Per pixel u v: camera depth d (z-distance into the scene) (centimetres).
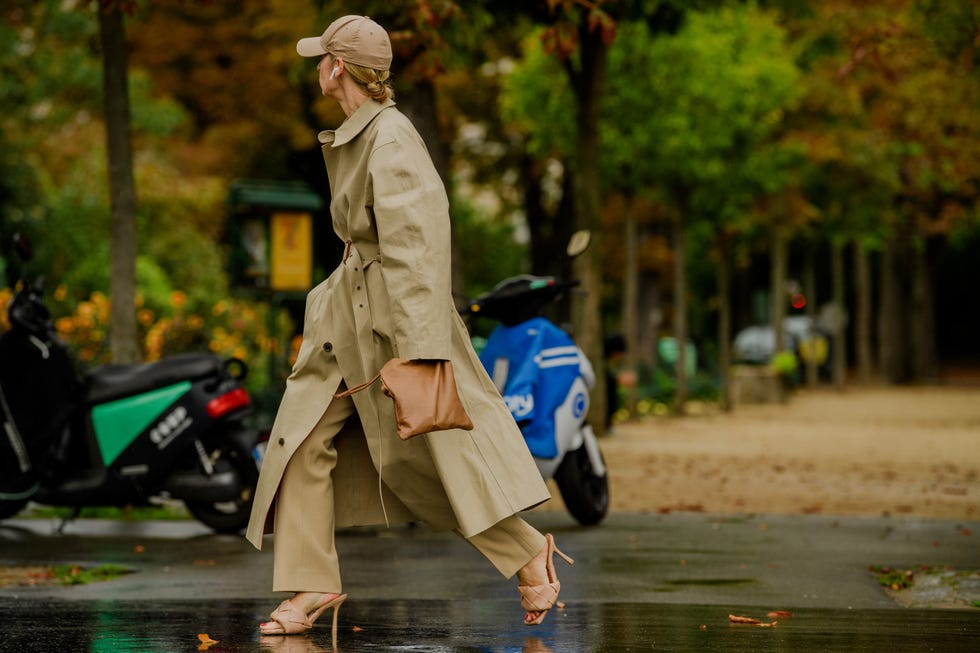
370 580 1263
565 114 3834
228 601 1130
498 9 2634
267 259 2680
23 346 1608
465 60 2328
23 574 1309
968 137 4194
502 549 877
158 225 4791
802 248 7119
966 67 2827
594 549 1495
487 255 7131
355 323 872
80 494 1630
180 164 5266
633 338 4325
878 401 5747
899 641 933
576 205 3259
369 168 845
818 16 3806
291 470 881
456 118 4950
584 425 1722
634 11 2931
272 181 5669
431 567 1355
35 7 3875
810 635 957
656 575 1296
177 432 1619
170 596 1163
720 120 3997
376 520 904
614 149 3972
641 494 2169
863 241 6188
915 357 7762
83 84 4281
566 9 1747
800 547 1513
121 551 1495
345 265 881
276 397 2503
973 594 1183
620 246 5831
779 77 4109
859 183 5488
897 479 2455
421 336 814
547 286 1648
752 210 5197
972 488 2306
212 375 1650
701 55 3844
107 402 1636
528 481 869
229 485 1611
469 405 865
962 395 6362
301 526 878
